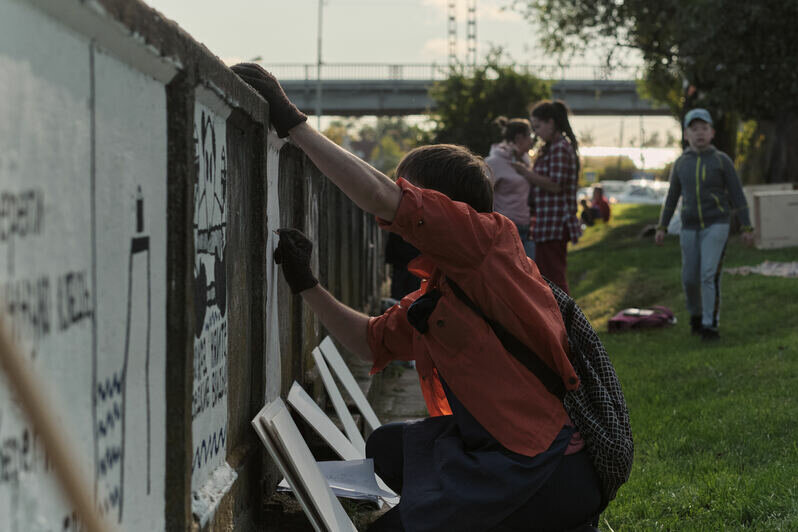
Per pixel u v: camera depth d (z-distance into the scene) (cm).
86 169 141
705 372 650
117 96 154
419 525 238
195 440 211
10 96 114
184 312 186
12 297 115
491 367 242
